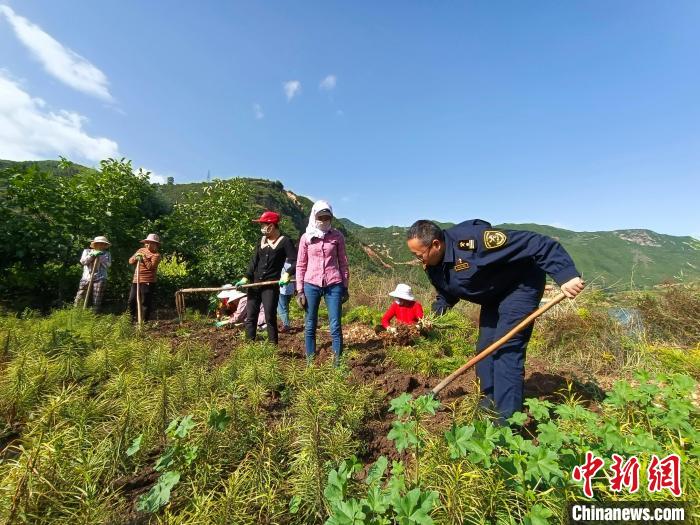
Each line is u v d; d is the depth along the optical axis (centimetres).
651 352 473
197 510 181
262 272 504
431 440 223
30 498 178
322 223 420
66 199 812
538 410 217
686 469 185
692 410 233
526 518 154
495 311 313
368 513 159
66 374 355
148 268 704
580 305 588
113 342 464
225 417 220
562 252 258
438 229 286
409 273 1194
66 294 790
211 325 717
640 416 253
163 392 271
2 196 734
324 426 253
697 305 532
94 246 732
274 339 501
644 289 605
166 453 218
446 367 430
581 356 497
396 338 518
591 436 226
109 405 288
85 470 205
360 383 365
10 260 714
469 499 173
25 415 287
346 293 444
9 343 408
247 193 1196
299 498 200
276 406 331
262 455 215
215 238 1087
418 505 148
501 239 268
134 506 205
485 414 259
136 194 952
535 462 166
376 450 267
